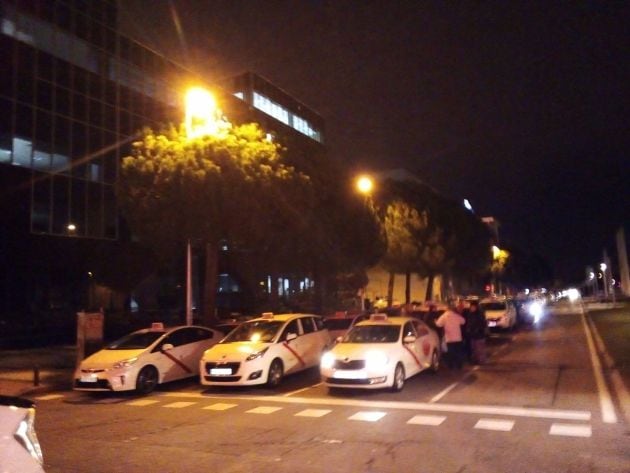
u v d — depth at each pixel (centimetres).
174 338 1612
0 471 317
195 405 1284
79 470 780
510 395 1276
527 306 3475
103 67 3894
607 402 1171
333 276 3086
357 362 1330
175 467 782
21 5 3400
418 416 1080
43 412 1261
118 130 3966
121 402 1371
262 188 1939
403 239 3894
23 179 3350
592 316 4050
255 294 3784
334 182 2589
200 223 1928
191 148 1912
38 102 3459
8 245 3253
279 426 1026
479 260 4991
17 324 3253
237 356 1447
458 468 748
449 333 1686
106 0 3956
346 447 865
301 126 6462
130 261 3984
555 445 856
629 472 724
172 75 4409
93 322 1808
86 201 3725
